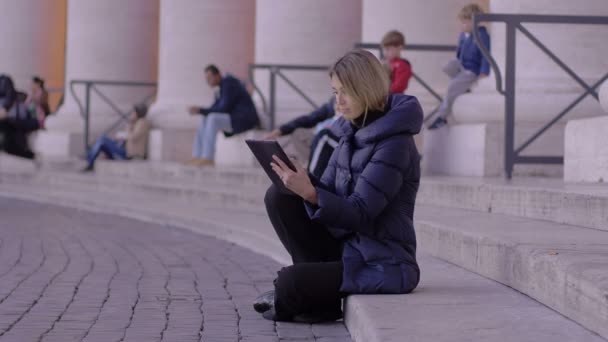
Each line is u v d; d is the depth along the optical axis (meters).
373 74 7.31
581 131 12.77
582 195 9.50
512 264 7.75
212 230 15.65
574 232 8.84
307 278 7.62
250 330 7.67
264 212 17.23
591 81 15.70
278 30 24.80
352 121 7.53
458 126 16.73
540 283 7.06
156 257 12.62
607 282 5.92
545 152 15.92
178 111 29.03
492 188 11.82
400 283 7.43
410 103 7.35
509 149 14.29
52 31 40.16
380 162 7.25
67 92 34.41
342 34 24.73
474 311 6.77
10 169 31.94
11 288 9.78
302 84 24.83
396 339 5.88
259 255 12.98
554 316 6.57
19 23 39.53
